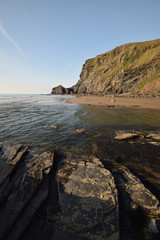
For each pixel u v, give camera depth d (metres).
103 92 73.19
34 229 2.63
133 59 69.19
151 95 38.34
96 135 8.58
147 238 2.46
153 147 6.77
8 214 2.78
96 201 3.04
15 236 2.49
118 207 2.90
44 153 5.14
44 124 11.02
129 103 25.81
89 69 110.06
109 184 3.53
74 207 2.95
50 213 2.88
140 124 11.20
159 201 3.29
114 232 2.48
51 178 3.88
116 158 5.66
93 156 5.64
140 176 4.43
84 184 3.55
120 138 7.80
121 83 62.19
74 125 10.91
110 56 96.31
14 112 16.69
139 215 2.84
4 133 8.52
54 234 2.52
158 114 15.06
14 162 4.22
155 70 49.88
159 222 2.72
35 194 3.29
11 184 3.42
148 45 66.31
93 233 2.48
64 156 5.55
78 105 25.30
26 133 8.63
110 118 13.44
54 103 29.77
